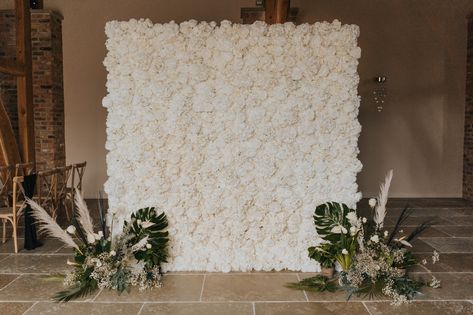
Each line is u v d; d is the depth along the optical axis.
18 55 6.14
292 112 3.73
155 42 3.73
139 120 3.76
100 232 3.47
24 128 6.23
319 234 3.71
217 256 3.85
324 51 3.73
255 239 3.84
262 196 3.80
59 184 7.41
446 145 8.16
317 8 8.00
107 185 3.81
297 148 3.79
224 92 3.72
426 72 8.06
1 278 3.66
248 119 3.76
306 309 3.07
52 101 7.29
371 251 3.41
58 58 7.57
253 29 3.71
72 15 7.79
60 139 7.68
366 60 8.05
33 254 4.35
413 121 8.12
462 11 7.97
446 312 3.02
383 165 8.17
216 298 3.26
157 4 7.83
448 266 4.02
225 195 3.80
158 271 3.69
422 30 8.01
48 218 3.44
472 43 7.78
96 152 7.96
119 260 3.50
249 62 3.72
